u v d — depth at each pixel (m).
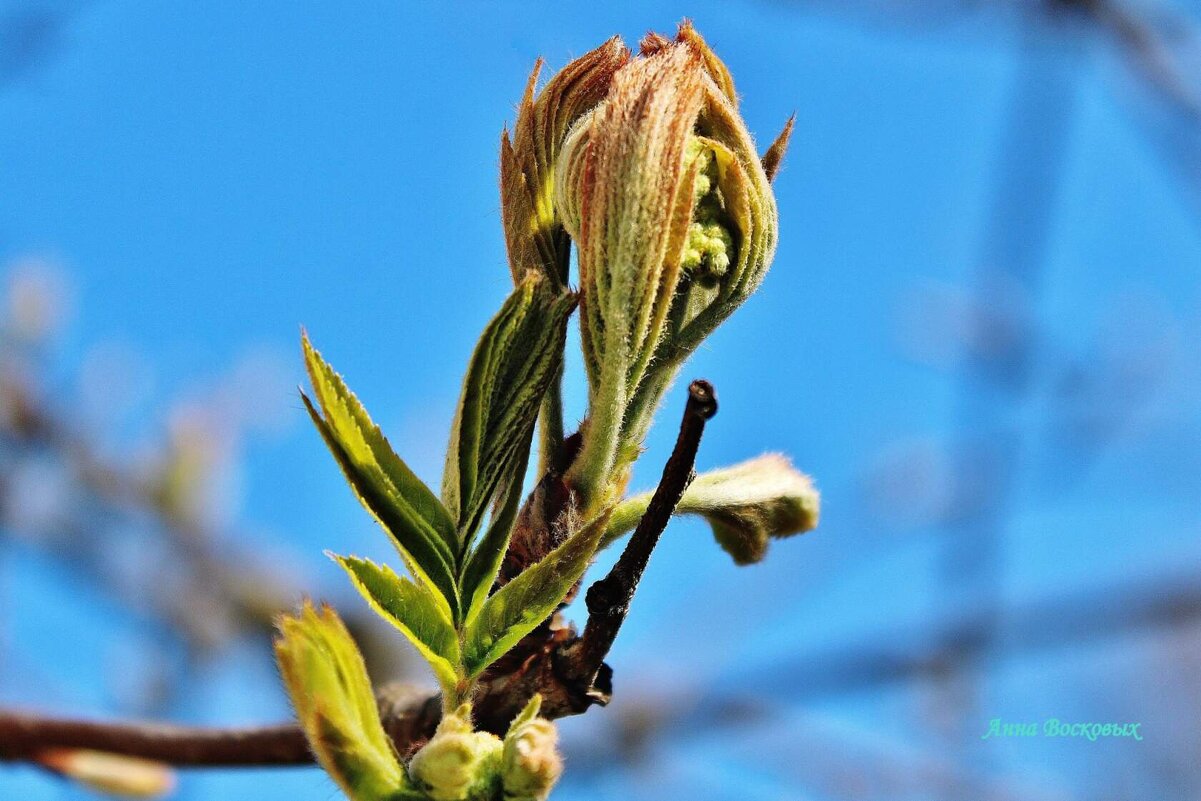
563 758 0.28
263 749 0.36
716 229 0.29
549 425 0.29
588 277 0.28
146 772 0.36
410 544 0.28
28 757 0.36
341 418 0.28
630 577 0.28
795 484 0.31
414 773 0.27
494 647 0.28
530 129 0.29
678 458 0.28
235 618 0.68
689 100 0.28
